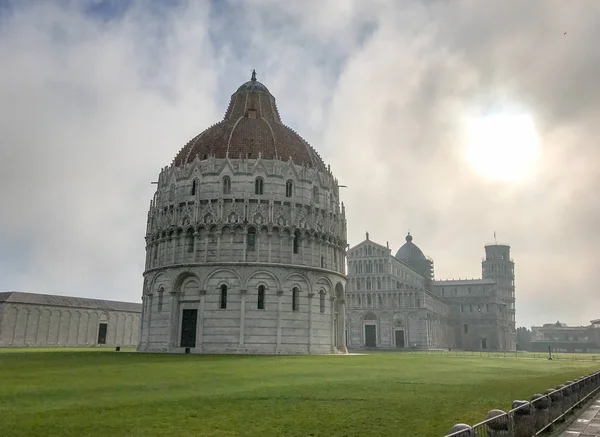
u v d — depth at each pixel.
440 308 197.62
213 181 86.25
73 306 154.62
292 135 99.19
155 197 94.75
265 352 79.62
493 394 29.78
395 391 30.59
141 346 90.19
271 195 86.12
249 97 104.75
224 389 30.33
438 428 19.59
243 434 18.22
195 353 77.88
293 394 28.27
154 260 90.44
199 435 17.98
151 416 21.23
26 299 143.12
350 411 23.00
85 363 52.38
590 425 22.59
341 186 101.25
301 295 84.38
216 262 82.19
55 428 18.81
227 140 92.06
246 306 81.06
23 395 27.12
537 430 19.11
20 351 93.44
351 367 51.12
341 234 97.19
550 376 45.19
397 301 171.25
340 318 94.94
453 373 46.22
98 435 17.78
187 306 83.81
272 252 83.88
